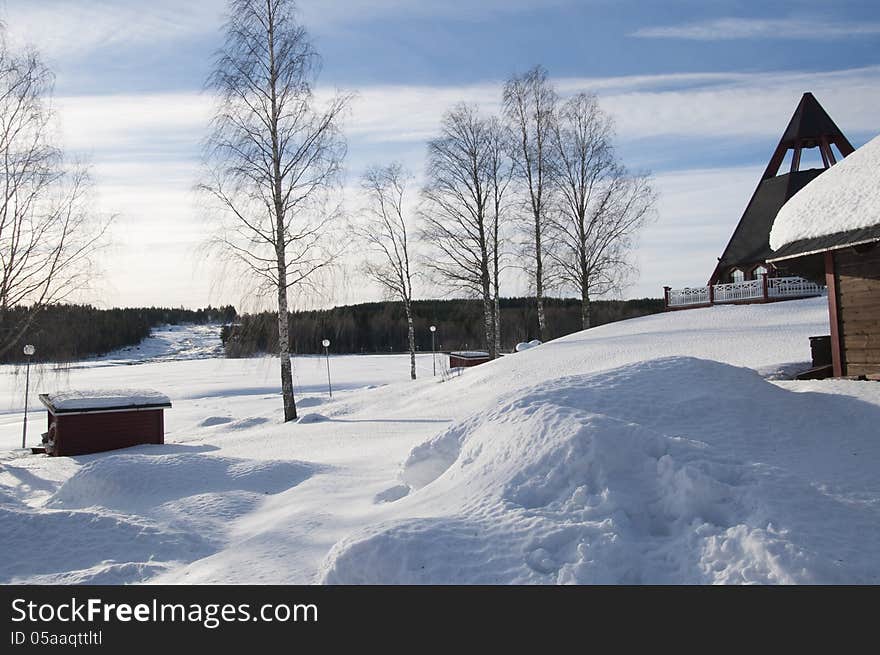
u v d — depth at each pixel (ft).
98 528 22.71
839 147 96.37
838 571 14.01
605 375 30.01
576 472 18.76
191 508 26.25
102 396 55.11
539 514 16.97
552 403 24.45
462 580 14.53
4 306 48.75
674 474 17.81
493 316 93.30
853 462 23.32
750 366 48.88
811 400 29.48
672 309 99.91
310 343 268.82
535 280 90.02
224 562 19.19
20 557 20.67
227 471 31.30
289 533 21.25
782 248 37.83
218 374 170.40
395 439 44.80
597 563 14.56
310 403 88.79
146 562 20.42
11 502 29.68
